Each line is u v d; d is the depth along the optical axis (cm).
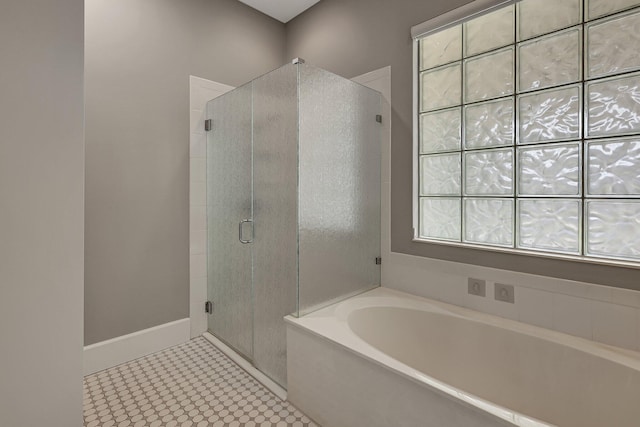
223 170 228
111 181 204
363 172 209
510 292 167
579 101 152
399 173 212
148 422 154
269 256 190
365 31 228
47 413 96
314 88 177
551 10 159
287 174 177
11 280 90
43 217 94
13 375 91
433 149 203
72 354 100
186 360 214
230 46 260
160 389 182
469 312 178
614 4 141
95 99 195
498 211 178
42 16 94
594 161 148
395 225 215
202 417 158
